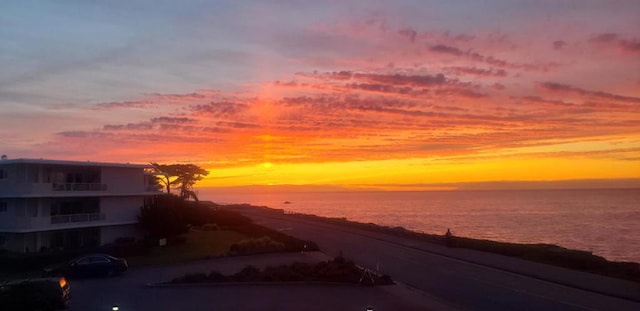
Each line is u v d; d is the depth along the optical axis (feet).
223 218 232.53
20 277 121.70
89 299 95.66
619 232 343.67
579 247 264.31
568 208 629.10
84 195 163.63
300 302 92.48
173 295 99.04
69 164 159.22
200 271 128.88
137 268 135.23
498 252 160.15
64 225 158.10
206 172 338.34
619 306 88.07
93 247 155.43
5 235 155.02
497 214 532.32
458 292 101.60
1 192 153.58
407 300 94.63
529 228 372.99
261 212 388.37
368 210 634.43
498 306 89.20
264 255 159.53
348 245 184.85
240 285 109.40
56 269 123.95
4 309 79.61
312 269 117.08
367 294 100.37
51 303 82.23
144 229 180.55
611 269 122.21
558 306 88.48
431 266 135.64
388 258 151.23
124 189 176.45
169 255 156.35
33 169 154.10
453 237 180.34
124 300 94.43
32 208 153.89
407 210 627.87
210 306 89.10
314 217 321.73
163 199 185.37
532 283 110.52
